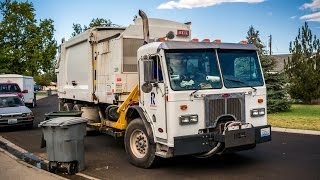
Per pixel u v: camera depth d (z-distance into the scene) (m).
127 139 8.70
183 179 7.50
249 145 7.84
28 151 10.94
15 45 32.53
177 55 7.59
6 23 31.83
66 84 14.48
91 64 11.65
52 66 33.78
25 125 15.55
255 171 7.98
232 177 7.55
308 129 13.88
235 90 7.93
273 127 14.69
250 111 8.11
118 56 9.95
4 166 8.48
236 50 8.17
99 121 11.78
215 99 7.70
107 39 10.73
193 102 7.52
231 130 7.40
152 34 9.87
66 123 7.97
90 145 11.53
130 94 9.12
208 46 7.84
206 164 8.70
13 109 15.42
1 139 13.20
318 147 10.59
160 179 7.53
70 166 8.12
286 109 21.34
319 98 26.19
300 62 26.61
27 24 32.56
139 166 8.45
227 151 7.57
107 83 10.61
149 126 8.02
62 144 8.03
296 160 8.95
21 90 24.77
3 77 26.09
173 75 7.48
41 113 24.06
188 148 7.32
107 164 8.96
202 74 7.74
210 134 7.51
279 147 10.66
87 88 12.06
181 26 10.32
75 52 13.23
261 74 8.41
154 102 7.84
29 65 32.41
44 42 33.56
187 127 7.45
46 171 8.16
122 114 9.29
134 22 10.10
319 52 27.53
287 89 21.70
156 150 7.97
